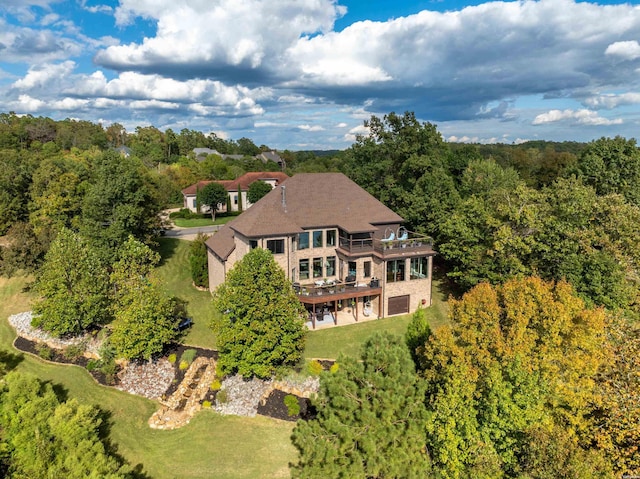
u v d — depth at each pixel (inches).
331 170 5260.8
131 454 944.9
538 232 1448.1
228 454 940.6
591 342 800.3
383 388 673.6
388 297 1507.1
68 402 875.4
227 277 1166.3
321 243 1588.3
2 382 914.7
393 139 2249.0
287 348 1125.1
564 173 2412.6
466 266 1611.7
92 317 1439.5
